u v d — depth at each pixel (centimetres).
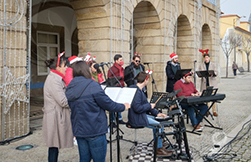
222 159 302
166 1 416
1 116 346
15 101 358
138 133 402
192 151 324
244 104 685
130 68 296
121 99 211
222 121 494
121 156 302
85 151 202
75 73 197
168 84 500
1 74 316
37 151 319
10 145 341
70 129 240
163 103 294
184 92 446
